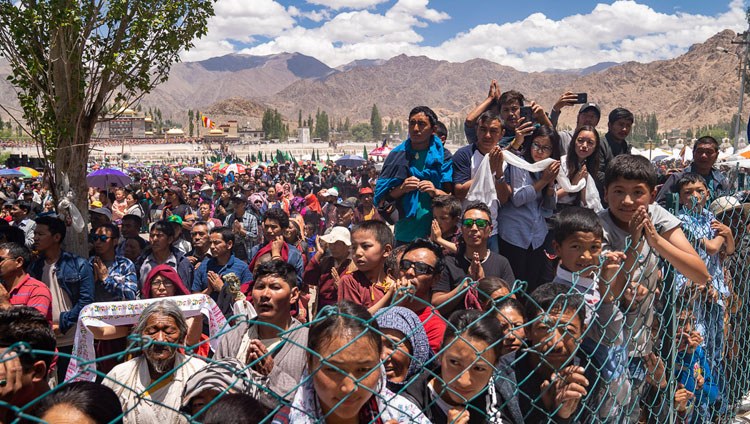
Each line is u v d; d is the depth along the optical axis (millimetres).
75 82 7973
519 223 5207
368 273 4414
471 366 2205
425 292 3518
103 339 3965
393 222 5609
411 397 2541
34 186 22922
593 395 2992
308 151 186750
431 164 5406
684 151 34750
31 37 7801
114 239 6035
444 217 4844
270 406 2547
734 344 4750
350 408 1966
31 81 8016
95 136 8648
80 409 2057
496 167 5039
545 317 2535
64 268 5012
